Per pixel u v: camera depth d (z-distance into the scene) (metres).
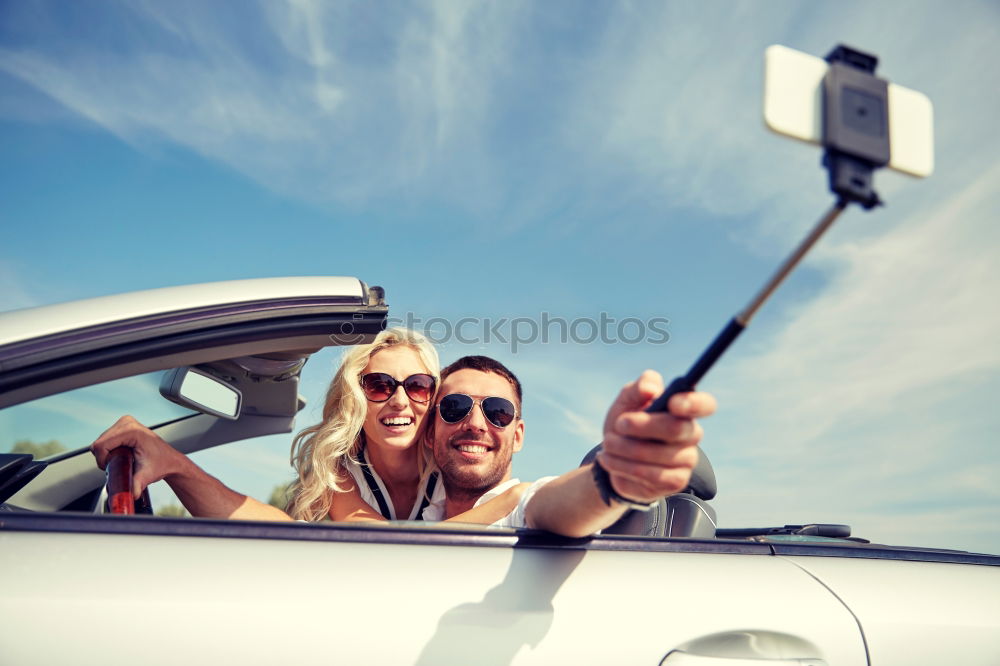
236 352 1.54
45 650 1.06
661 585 1.32
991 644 1.42
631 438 0.99
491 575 1.25
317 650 1.12
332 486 2.25
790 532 2.12
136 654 1.08
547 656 1.19
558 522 1.30
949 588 1.50
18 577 1.11
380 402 2.30
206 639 1.10
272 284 1.58
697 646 1.26
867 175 0.80
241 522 1.25
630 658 1.22
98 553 1.16
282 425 2.39
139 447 1.79
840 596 1.41
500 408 2.24
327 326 1.61
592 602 1.26
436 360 2.36
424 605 1.19
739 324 0.88
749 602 1.33
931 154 0.84
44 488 2.05
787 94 0.79
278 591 1.16
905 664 1.36
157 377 1.85
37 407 1.57
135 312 1.42
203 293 1.50
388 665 1.13
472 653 1.16
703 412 0.94
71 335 1.34
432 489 2.37
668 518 2.00
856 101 0.80
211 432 2.30
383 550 1.25
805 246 0.83
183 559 1.18
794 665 1.30
